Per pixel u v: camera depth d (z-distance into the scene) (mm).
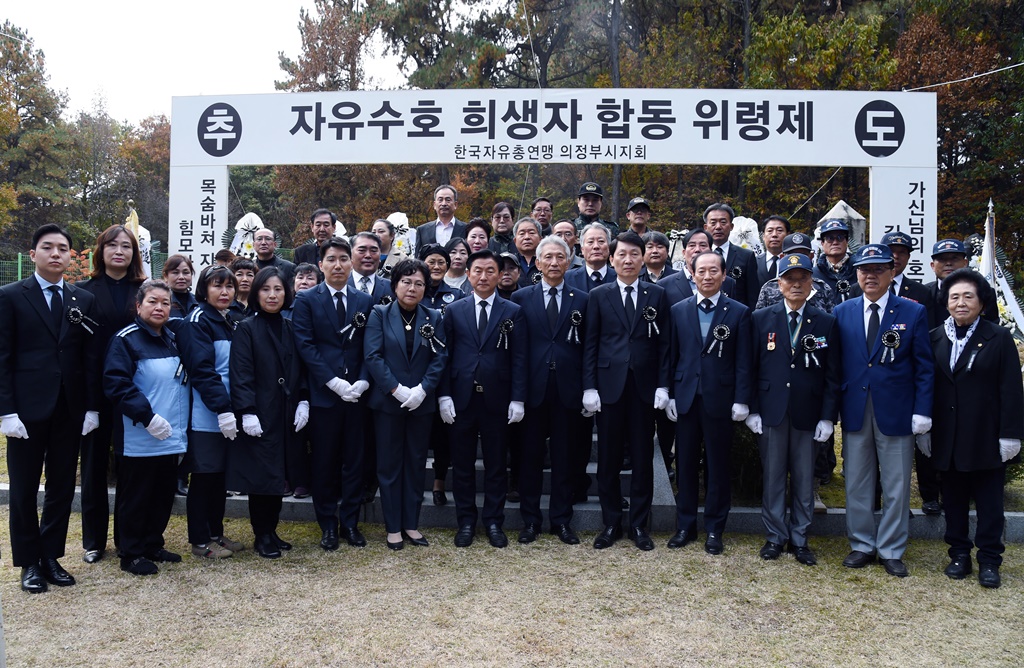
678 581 4258
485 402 4867
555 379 4930
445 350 4902
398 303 4887
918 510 5234
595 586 4176
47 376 4066
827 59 16750
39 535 4145
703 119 7777
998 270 8734
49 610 3824
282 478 4574
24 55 31781
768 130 7758
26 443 4066
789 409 4586
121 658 3344
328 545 4738
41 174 32031
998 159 18328
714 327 4746
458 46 22125
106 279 4562
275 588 4117
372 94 7961
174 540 4922
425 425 4867
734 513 5137
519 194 22859
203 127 8078
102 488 4574
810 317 4633
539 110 7859
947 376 4352
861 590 4168
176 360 4430
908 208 7754
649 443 4891
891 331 4438
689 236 5566
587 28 21766
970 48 18812
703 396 4750
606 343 4906
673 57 19672
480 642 3508
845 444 4641
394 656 3371
